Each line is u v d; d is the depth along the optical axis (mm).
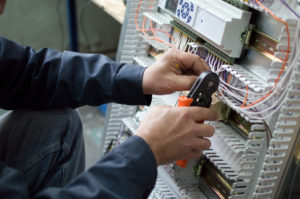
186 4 956
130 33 1366
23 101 953
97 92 926
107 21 2996
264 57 840
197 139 726
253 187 906
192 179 1109
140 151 644
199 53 1088
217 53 960
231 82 950
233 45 855
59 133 966
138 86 872
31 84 929
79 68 942
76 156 1036
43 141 949
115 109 1531
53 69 936
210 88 780
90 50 3213
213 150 973
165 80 853
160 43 1237
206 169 1048
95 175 622
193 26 935
